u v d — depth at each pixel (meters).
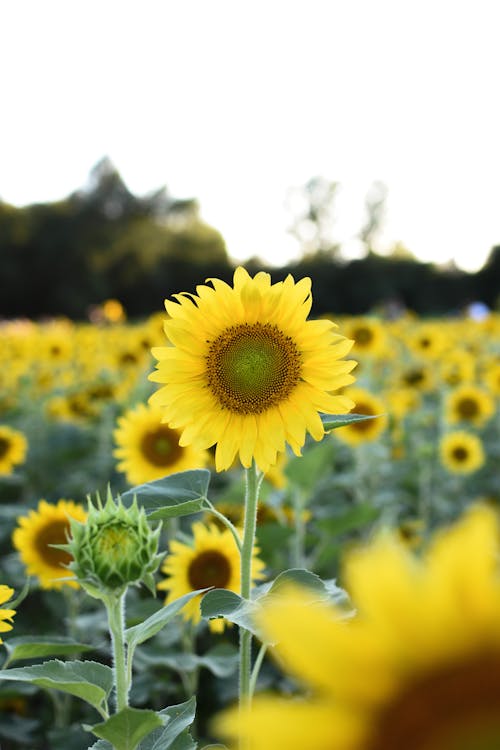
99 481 8.96
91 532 2.29
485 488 9.16
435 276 53.09
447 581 0.63
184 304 2.69
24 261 64.50
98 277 65.44
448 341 14.99
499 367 10.87
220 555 3.97
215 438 2.63
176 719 2.34
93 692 2.18
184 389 2.67
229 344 2.64
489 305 50.22
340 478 7.60
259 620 0.69
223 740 4.37
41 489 9.59
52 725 4.82
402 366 13.75
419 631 0.63
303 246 83.69
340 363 2.63
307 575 2.23
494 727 0.65
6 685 4.37
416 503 8.26
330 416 2.72
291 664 0.68
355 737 0.67
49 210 66.62
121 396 10.04
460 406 9.42
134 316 67.12
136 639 2.26
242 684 2.58
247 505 2.62
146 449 5.16
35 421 11.03
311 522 6.72
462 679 0.65
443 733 0.65
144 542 2.29
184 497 2.61
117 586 2.27
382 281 53.88
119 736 2.00
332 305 55.78
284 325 2.66
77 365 15.83
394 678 0.65
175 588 3.97
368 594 0.64
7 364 16.05
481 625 0.63
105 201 70.62
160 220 74.38
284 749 0.66
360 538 6.90
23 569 5.43
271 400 2.62
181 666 4.11
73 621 4.73
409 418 10.31
